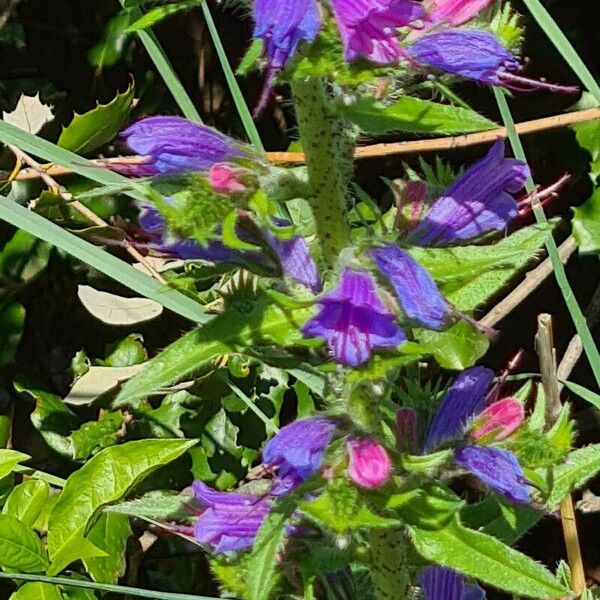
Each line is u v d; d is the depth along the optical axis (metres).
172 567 0.52
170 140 0.39
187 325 0.53
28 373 0.53
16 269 0.51
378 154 0.49
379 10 0.37
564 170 0.54
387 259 0.38
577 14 0.54
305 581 0.41
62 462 0.52
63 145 0.50
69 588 0.45
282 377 0.50
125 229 0.46
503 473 0.40
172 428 0.51
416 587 0.43
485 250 0.39
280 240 0.40
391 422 0.42
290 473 0.39
